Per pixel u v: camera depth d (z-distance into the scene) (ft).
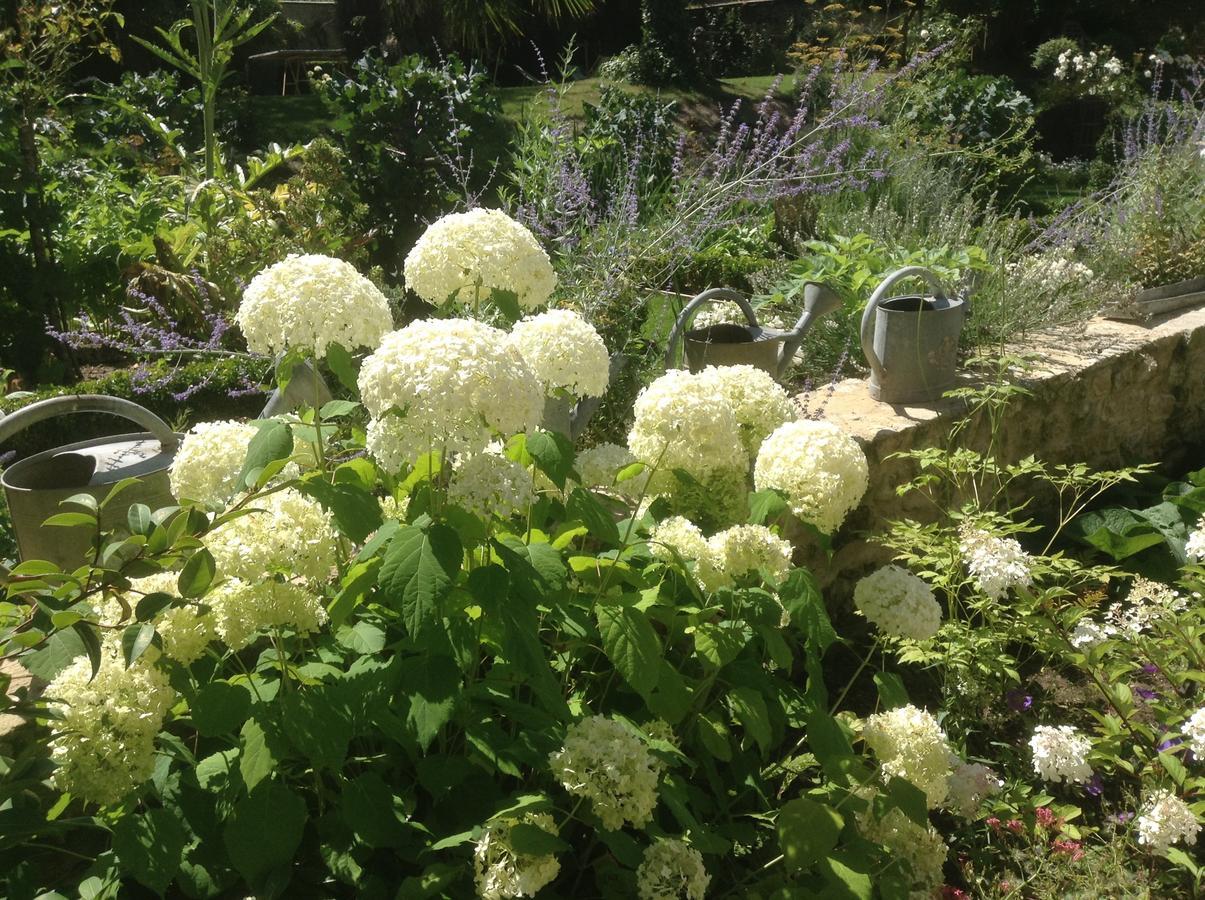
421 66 21.11
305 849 6.34
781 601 6.97
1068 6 58.49
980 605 10.59
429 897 5.89
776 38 56.80
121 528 7.12
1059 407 14.93
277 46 54.19
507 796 6.44
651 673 6.22
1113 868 8.59
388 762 6.37
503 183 22.26
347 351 6.18
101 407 7.67
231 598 5.65
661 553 7.07
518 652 5.62
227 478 6.30
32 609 5.70
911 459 12.70
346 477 6.47
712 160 17.16
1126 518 13.84
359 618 6.48
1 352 17.20
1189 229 19.15
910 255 15.43
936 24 46.29
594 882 7.02
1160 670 10.36
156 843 5.56
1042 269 17.02
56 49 18.74
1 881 5.95
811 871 7.20
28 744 6.47
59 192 20.70
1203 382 17.76
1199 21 58.18
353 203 20.10
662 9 47.83
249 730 5.61
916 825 7.47
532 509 6.93
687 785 7.05
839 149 17.21
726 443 7.04
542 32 55.67
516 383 5.51
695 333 12.15
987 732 10.27
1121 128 37.09
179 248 18.90
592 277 13.61
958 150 21.88
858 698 10.65
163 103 30.27
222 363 14.28
